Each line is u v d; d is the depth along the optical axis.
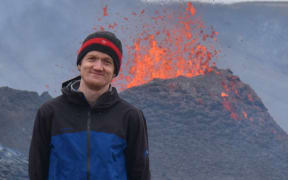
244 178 82.94
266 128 116.50
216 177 81.88
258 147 104.12
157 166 84.00
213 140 103.31
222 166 88.00
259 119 119.81
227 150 98.25
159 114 111.69
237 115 116.94
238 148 101.69
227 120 112.94
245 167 89.38
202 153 93.44
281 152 102.94
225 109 117.44
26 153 75.56
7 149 39.38
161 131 104.19
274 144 106.81
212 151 95.69
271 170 89.94
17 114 93.31
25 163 32.38
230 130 109.31
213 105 117.56
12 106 96.19
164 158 88.50
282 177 85.88
